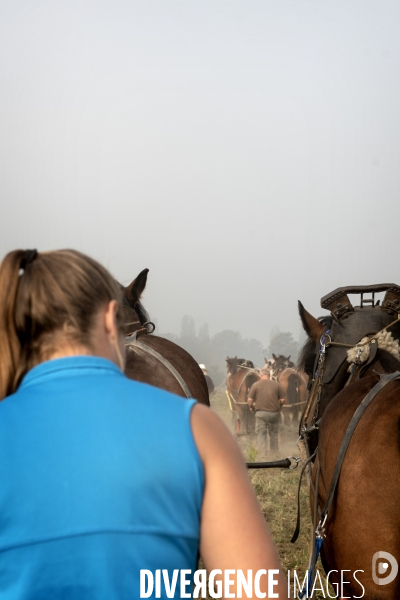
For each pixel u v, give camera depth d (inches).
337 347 165.0
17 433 53.6
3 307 57.3
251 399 601.9
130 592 49.9
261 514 54.2
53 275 57.1
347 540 121.6
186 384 172.6
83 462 51.9
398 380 133.5
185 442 53.3
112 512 50.8
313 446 172.1
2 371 57.7
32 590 49.9
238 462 55.2
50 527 50.6
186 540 52.2
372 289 165.3
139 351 170.9
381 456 118.4
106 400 54.6
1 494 52.0
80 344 57.5
